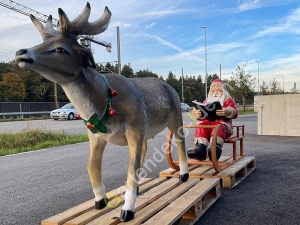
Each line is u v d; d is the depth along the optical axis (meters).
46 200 4.69
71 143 11.27
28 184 5.67
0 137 11.07
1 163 7.87
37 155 8.95
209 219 3.72
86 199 4.69
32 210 4.27
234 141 5.51
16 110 30.86
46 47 2.48
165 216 3.10
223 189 4.90
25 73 41.94
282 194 4.57
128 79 3.46
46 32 2.67
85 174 6.34
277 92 39.28
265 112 11.85
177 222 3.52
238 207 4.09
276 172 5.91
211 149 4.86
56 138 11.87
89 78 2.79
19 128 17.33
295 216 3.73
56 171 6.70
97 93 2.84
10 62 44.66
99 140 3.25
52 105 34.34
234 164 5.49
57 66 2.51
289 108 11.31
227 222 3.61
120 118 3.01
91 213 3.23
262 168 6.27
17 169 7.05
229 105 5.57
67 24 2.60
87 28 2.71
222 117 5.48
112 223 2.95
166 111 3.80
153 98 3.56
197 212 3.65
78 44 2.67
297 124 11.20
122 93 3.07
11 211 4.25
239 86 35.06
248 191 4.77
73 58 2.61
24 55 2.31
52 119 26.30
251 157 6.15
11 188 5.43
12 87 39.12
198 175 4.91
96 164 3.31
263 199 4.38
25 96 40.41
